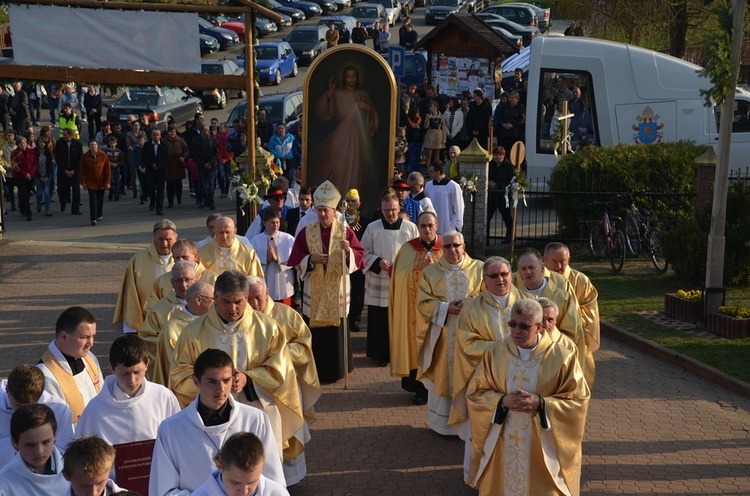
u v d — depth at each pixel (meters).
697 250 16.38
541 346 8.02
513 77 33.53
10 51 25.05
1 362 13.10
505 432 8.13
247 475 5.07
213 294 8.63
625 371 12.55
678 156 19.77
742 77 32.72
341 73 17.77
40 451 5.94
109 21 16.80
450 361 10.14
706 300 14.01
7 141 22.78
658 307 15.25
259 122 26.33
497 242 20.47
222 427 6.43
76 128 31.47
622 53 23.73
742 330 13.48
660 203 19.45
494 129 26.75
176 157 25.03
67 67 17.05
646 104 23.64
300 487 9.20
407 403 11.62
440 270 10.34
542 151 24.55
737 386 11.65
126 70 16.98
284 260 13.05
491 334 8.97
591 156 20.08
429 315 10.14
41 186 24.70
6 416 6.88
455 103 27.66
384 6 56.53
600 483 9.18
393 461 9.83
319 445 10.27
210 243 11.75
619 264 17.62
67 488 6.08
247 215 17.86
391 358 11.48
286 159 25.52
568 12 32.06
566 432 7.98
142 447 6.89
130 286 11.41
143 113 32.62
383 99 17.80
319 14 58.34
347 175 18.02
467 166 19.16
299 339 8.91
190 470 6.43
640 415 10.99
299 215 15.27
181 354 8.06
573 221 19.97
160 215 24.42
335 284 12.20
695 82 23.42
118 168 26.48
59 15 16.84
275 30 52.59
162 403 7.09
